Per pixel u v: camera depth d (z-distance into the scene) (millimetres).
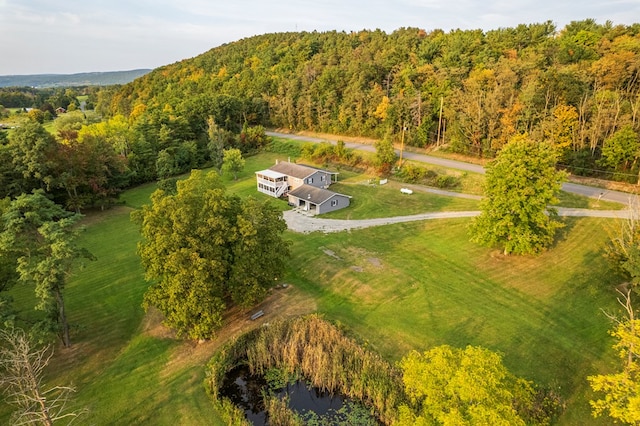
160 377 26906
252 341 30047
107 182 63781
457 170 66875
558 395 24625
